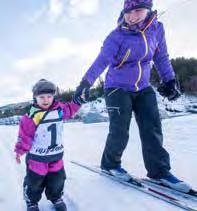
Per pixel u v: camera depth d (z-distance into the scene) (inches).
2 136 287.7
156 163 104.7
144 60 107.6
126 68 107.5
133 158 150.6
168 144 185.5
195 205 85.6
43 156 80.7
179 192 96.0
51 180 83.2
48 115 80.7
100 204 89.5
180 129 256.4
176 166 129.3
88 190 102.0
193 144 180.1
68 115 85.7
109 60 102.5
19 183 113.8
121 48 104.0
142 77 108.8
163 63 113.6
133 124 317.4
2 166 142.6
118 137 109.8
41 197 87.7
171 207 84.5
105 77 115.0
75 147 196.1
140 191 98.8
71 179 115.5
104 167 116.8
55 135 81.5
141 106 109.0
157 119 107.4
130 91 109.5
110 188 103.2
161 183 103.3
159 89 116.0
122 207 86.6
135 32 102.1
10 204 93.0
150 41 105.0
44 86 79.4
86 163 141.6
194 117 380.5
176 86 114.2
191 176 114.0
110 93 110.7
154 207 85.2
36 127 79.7
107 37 105.3
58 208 83.0
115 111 109.3
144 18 101.0
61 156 83.6
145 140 107.3
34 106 81.4
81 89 91.4
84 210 85.9
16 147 80.7
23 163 144.9
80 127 360.5
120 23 102.7
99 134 265.1
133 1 97.3
